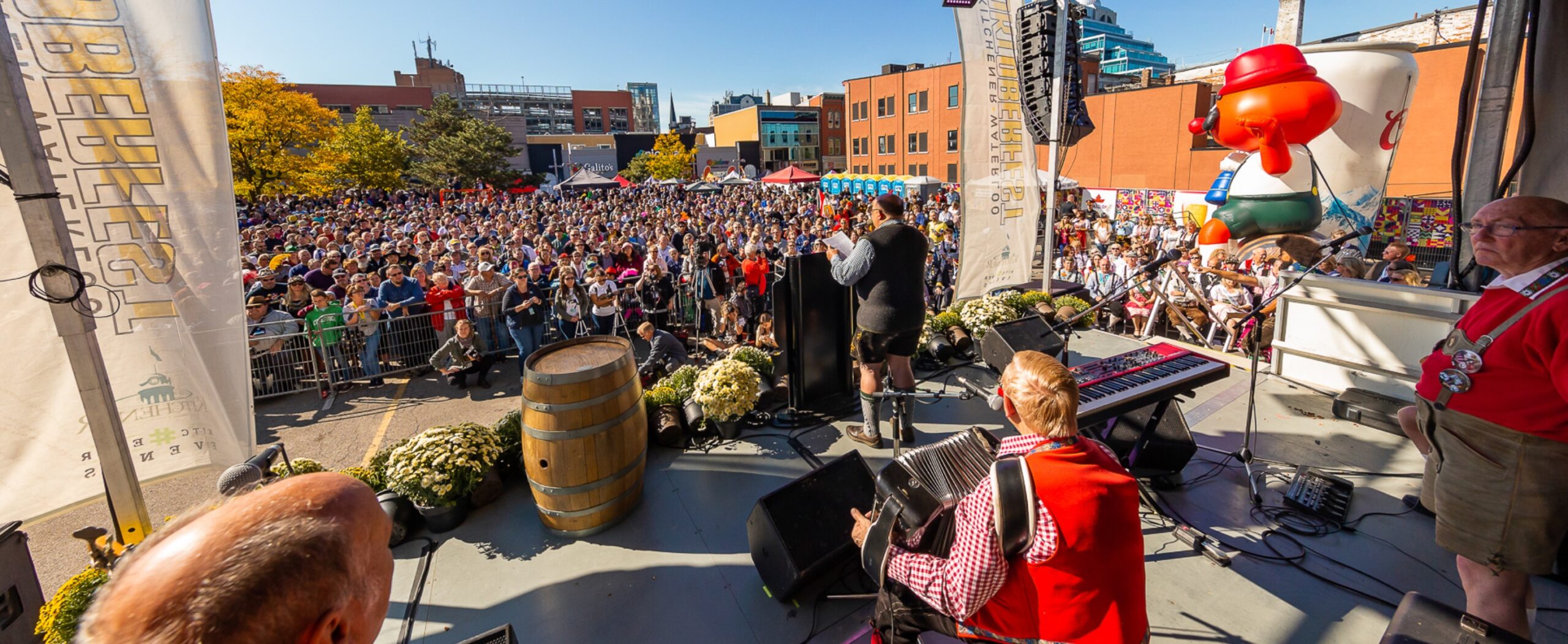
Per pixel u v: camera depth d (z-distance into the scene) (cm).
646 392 448
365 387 792
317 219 2259
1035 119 680
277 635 79
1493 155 357
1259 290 755
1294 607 246
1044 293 695
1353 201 942
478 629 260
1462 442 206
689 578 286
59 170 292
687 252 1257
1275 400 443
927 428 433
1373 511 308
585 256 1199
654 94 16262
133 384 323
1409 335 395
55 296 248
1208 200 1030
